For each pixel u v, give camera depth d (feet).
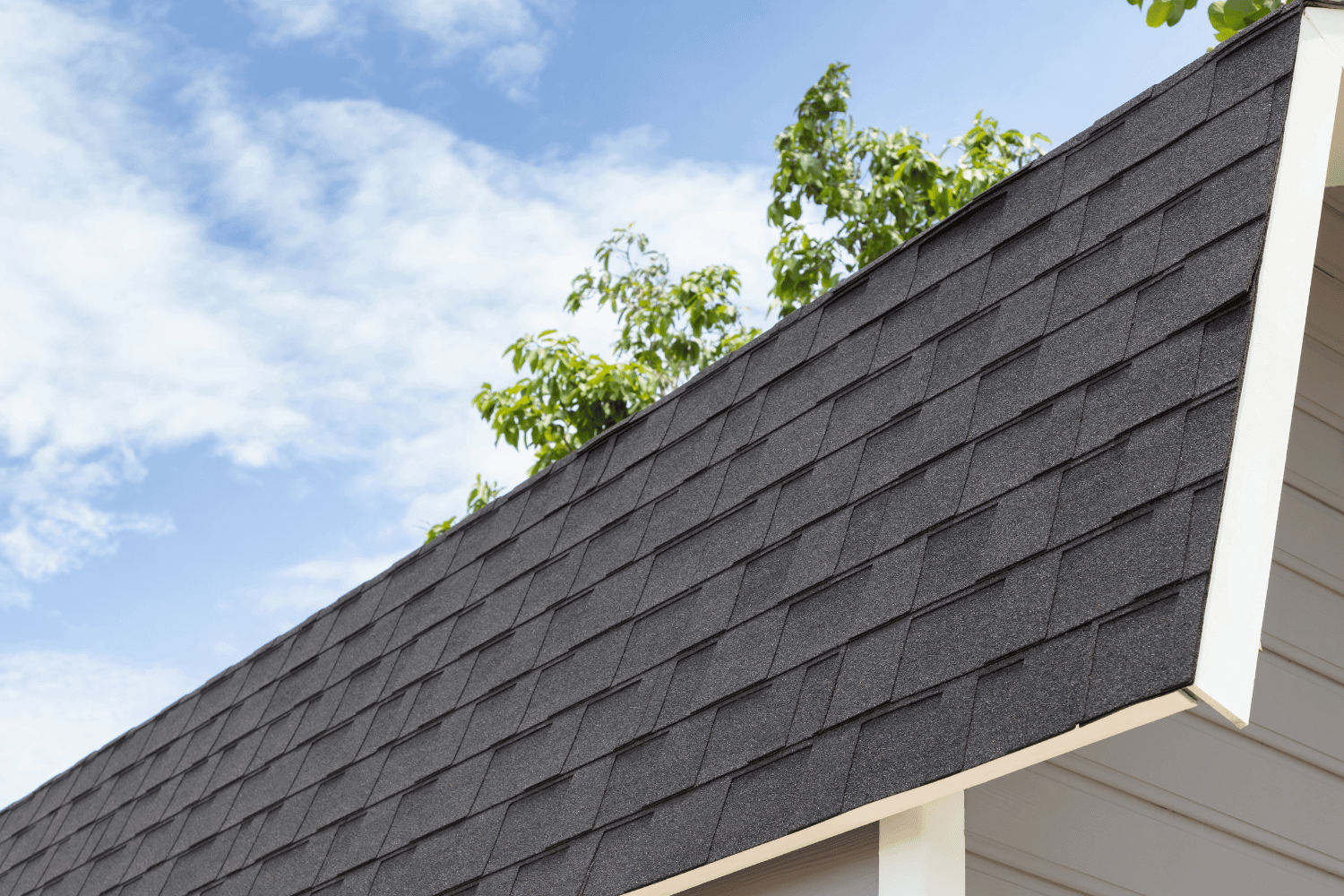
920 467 10.76
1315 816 12.74
